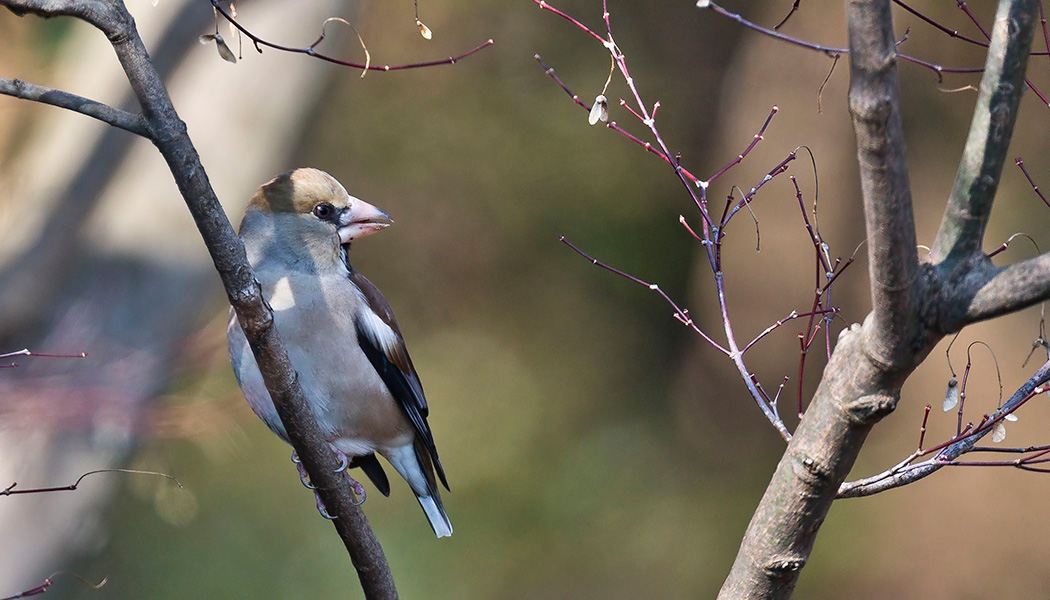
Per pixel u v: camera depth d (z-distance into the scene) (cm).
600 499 1573
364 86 1734
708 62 1948
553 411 1673
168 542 1310
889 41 299
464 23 1773
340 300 616
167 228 912
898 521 1634
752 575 384
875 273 326
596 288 1805
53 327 828
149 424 711
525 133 1788
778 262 1875
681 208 1862
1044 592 1538
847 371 354
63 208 902
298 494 1407
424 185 1766
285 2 1012
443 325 1741
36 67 959
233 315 581
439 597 1373
